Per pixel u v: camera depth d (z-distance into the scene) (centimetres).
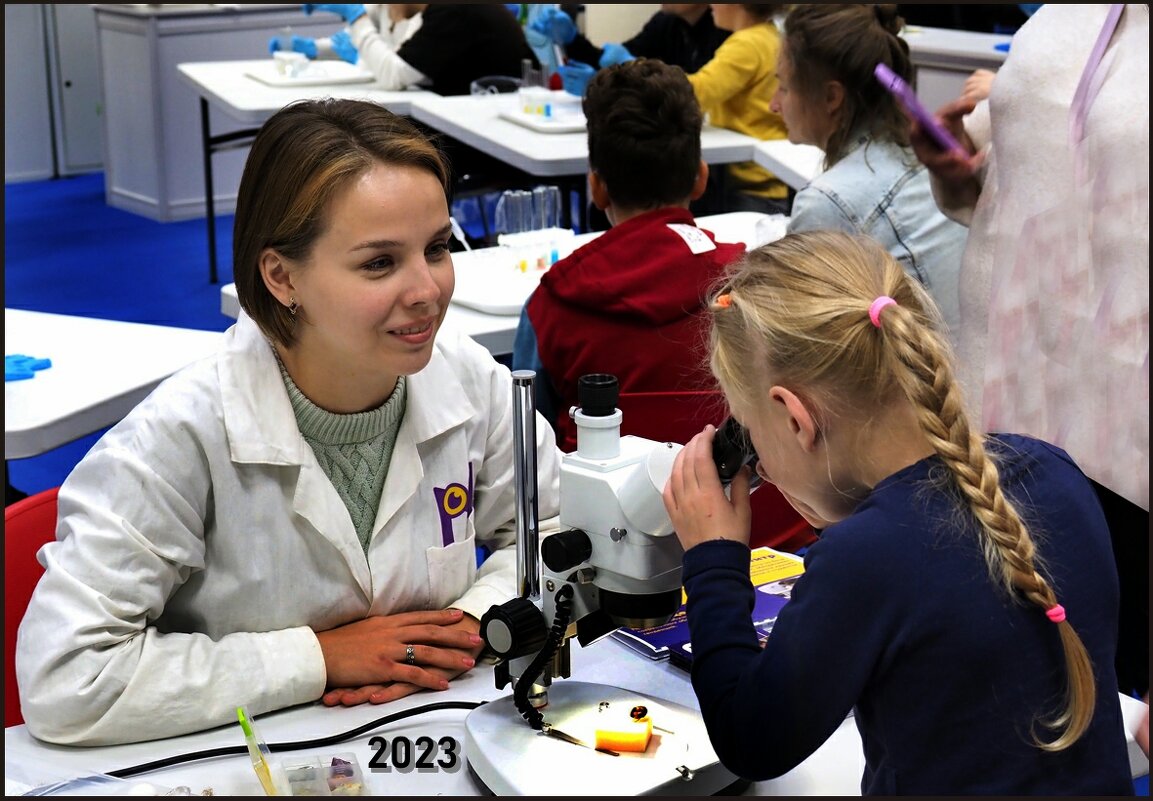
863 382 98
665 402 192
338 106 123
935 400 95
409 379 137
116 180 670
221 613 132
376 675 129
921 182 241
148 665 122
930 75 511
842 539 95
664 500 108
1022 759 95
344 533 133
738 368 104
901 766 97
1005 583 94
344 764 115
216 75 511
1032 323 180
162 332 235
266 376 130
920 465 98
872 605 94
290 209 118
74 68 723
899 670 95
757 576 150
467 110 443
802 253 104
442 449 141
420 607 142
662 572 111
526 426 113
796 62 243
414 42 484
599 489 110
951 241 243
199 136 641
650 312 195
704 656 102
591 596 114
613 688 120
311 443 133
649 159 220
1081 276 171
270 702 125
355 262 118
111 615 122
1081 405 174
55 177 738
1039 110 175
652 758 108
